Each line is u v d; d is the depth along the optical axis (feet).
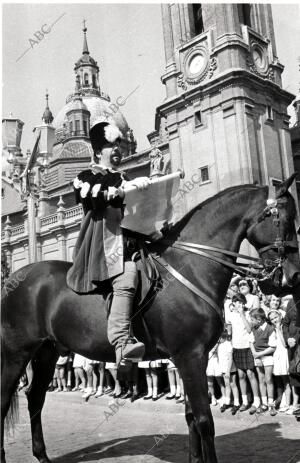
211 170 59.11
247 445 18.54
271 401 24.26
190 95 61.62
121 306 13.23
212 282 13.66
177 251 14.16
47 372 17.29
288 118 65.41
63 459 17.38
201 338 13.29
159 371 29.89
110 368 31.09
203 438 12.46
